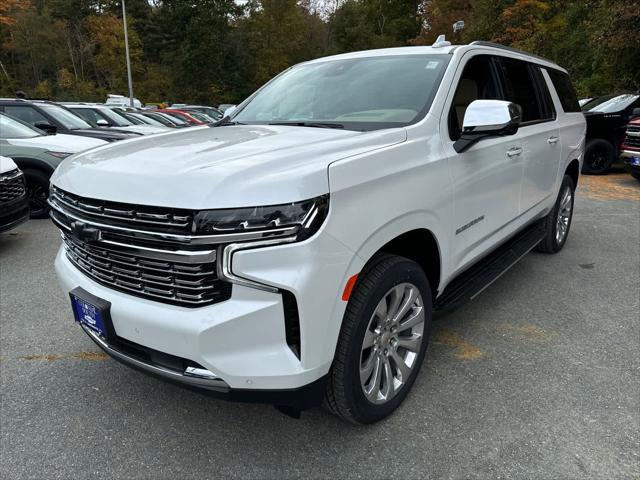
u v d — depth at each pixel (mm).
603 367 3004
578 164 5211
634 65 14117
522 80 3947
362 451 2293
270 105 3354
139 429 2467
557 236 5137
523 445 2314
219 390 1929
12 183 5328
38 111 8484
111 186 1991
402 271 2316
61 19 47469
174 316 1919
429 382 2838
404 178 2287
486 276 3314
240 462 2234
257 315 1838
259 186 1798
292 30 48531
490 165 3104
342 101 3039
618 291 4219
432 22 39312
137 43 42719
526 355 3148
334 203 1909
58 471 2186
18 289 4332
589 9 16938
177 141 2475
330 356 2008
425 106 2738
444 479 2119
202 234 1772
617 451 2270
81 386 2844
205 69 46719
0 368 3035
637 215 7129
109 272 2141
